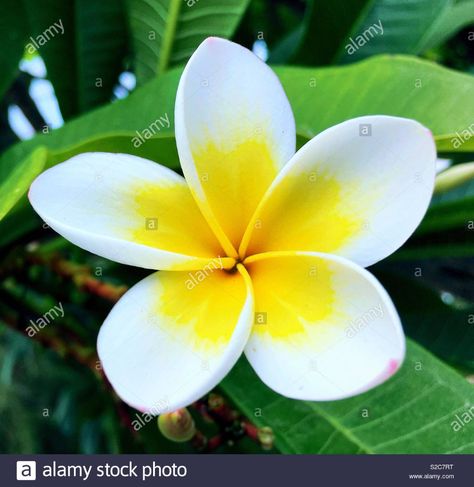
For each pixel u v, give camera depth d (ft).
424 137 0.42
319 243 0.44
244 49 0.45
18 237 0.66
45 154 0.46
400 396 0.50
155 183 0.45
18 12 0.71
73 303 0.65
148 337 0.41
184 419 0.49
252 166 0.46
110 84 0.75
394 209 0.43
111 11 0.71
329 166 0.44
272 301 0.43
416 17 0.76
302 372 0.39
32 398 1.34
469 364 0.69
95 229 0.42
